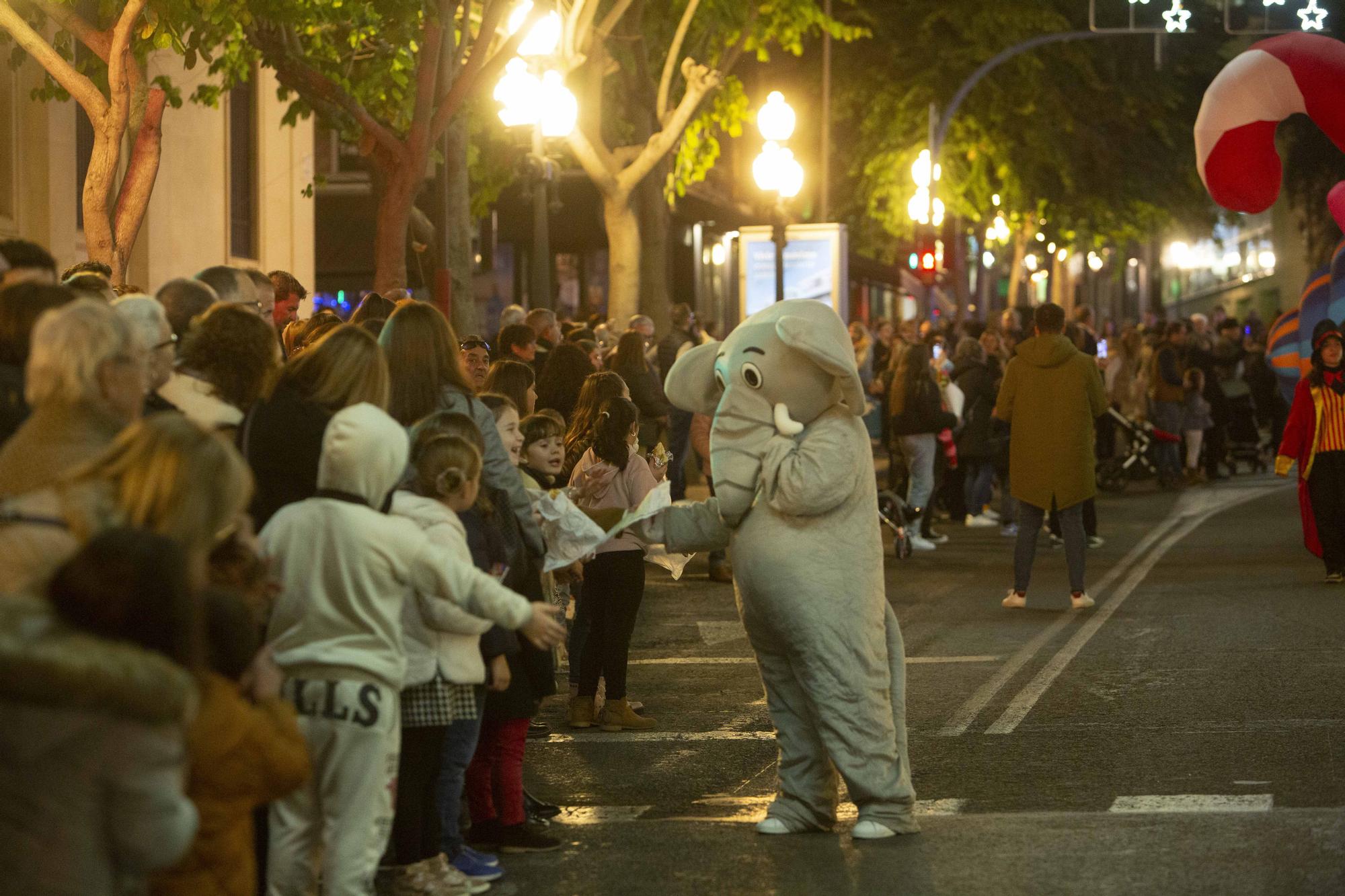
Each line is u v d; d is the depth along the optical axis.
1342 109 20.08
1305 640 14.66
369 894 6.99
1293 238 86.44
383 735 6.97
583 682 12.02
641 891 7.92
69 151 22.73
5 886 4.48
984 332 30.45
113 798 4.54
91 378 5.75
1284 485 31.50
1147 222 52.59
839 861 8.27
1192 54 50.62
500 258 46.31
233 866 5.62
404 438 7.14
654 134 29.44
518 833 8.73
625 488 12.03
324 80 19.31
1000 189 48.62
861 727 8.59
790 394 8.68
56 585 4.64
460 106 20.00
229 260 27.69
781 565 8.59
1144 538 23.42
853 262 51.88
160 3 15.81
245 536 6.18
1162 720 11.70
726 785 10.41
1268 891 7.54
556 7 23.77
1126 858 8.12
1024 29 45.84
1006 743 11.12
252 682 5.81
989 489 25.92
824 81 39.81
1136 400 31.31
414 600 7.71
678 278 50.75
